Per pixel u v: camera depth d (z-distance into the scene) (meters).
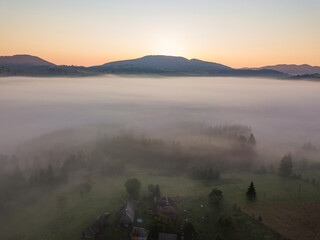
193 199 94.81
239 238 72.25
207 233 74.62
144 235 70.88
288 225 78.62
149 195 96.19
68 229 78.19
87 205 93.12
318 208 88.56
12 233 79.38
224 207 88.81
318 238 73.06
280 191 103.38
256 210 86.88
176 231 74.00
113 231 74.75
